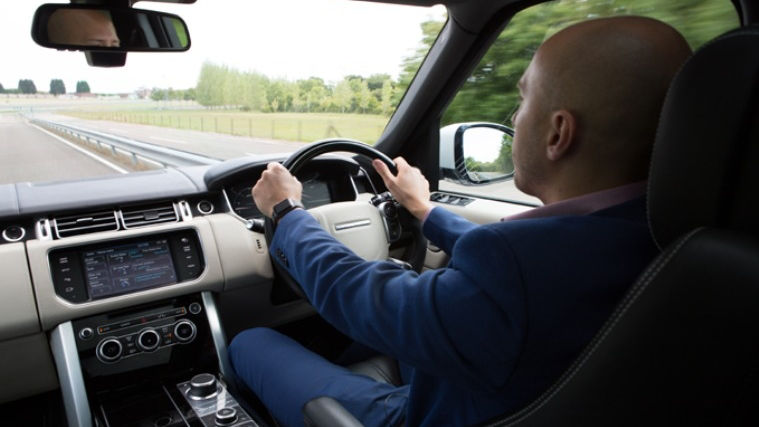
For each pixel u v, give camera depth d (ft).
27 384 5.51
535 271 2.24
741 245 1.87
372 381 4.13
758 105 1.85
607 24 2.32
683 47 2.30
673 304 1.99
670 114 2.11
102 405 5.36
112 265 5.68
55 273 5.39
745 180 1.90
